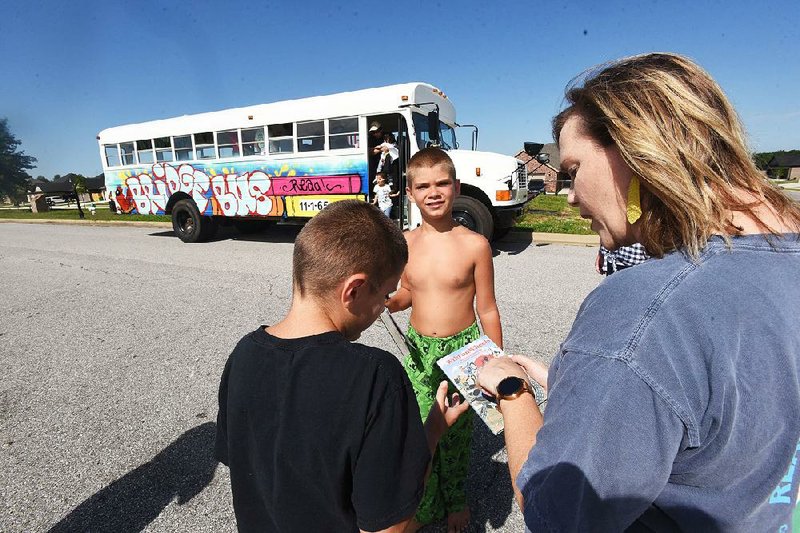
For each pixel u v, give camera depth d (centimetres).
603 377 62
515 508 213
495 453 251
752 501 66
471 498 219
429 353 186
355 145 816
